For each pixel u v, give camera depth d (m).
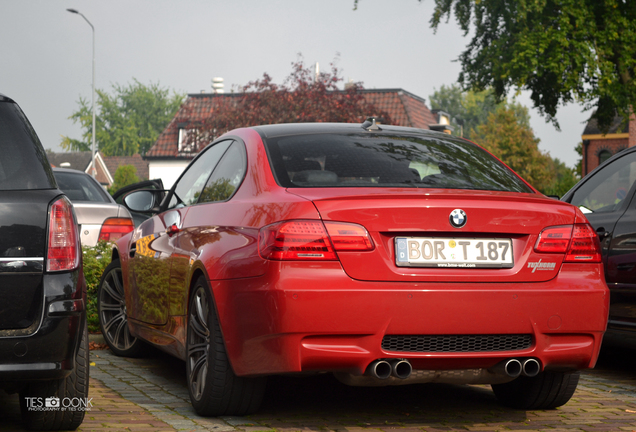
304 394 4.68
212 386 3.88
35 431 3.69
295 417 4.06
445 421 4.08
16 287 3.28
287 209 3.55
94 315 6.98
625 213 5.57
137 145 110.19
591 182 6.18
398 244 3.53
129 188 8.27
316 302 3.39
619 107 20.73
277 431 3.75
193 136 37.81
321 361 3.43
